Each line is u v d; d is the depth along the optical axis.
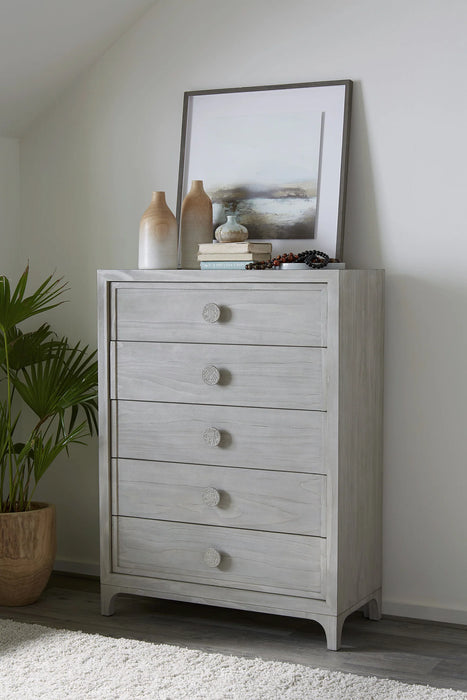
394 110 3.25
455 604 3.24
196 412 3.16
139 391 3.25
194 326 3.14
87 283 3.85
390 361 3.30
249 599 3.09
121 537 3.31
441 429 3.23
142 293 3.23
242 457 3.08
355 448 3.06
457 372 3.20
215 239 3.50
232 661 2.82
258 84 3.48
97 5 3.48
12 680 2.67
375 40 3.27
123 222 3.77
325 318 2.92
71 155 3.85
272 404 3.03
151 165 3.70
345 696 2.57
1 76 3.54
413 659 2.89
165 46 3.64
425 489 3.27
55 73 3.71
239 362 3.07
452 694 2.58
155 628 3.19
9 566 3.38
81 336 3.87
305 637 3.10
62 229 3.89
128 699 2.54
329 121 3.32
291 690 2.61
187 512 3.19
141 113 3.71
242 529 3.10
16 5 3.25
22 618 3.30
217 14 3.54
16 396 3.98
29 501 3.53
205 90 3.55
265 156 3.42
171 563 3.22
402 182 3.25
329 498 2.94
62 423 3.39
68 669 2.76
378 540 3.28
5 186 3.90
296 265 3.07
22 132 3.92
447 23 3.16
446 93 3.17
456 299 3.19
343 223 3.29
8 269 3.93
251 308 3.04
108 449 3.31
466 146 3.16
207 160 3.53
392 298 3.29
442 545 3.25
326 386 2.93
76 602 3.50
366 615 3.29
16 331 3.80
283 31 3.43
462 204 3.17
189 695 2.57
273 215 3.40
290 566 3.02
